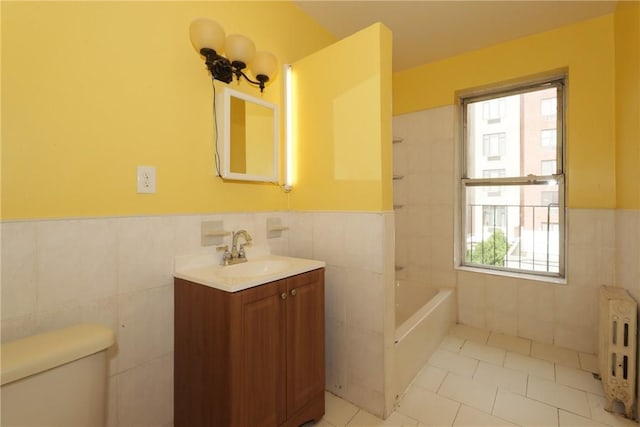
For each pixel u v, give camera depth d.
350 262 1.75
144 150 1.34
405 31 2.43
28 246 1.04
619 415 1.63
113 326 1.25
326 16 2.26
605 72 2.20
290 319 1.42
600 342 1.94
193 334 1.34
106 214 1.23
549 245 2.57
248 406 1.24
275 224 1.96
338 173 1.80
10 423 0.81
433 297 2.64
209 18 1.53
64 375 0.91
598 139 2.22
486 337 2.57
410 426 1.57
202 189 1.57
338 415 1.66
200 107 1.56
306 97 1.96
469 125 2.93
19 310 1.02
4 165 1.00
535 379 1.97
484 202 2.87
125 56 1.28
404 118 3.12
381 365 1.63
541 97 2.59
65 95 1.12
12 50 1.01
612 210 2.19
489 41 2.58
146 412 1.37
